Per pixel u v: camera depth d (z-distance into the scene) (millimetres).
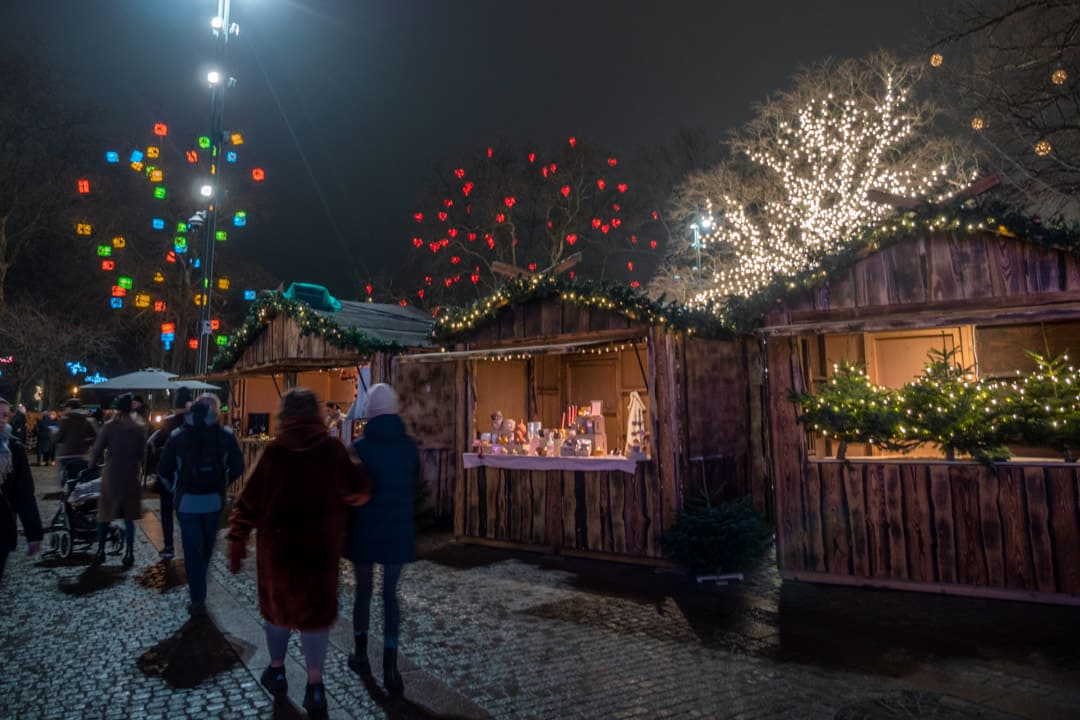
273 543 3947
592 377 10344
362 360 11695
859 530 6746
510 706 4098
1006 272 6344
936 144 18922
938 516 6441
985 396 6438
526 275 9227
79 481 8672
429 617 5898
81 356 29625
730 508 7285
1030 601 6035
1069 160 13086
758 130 22375
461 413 9484
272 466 4004
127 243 31031
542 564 7941
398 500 4496
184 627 5648
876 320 6598
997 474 6230
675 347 7805
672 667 4703
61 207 29938
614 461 7945
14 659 4934
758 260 21297
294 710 4059
